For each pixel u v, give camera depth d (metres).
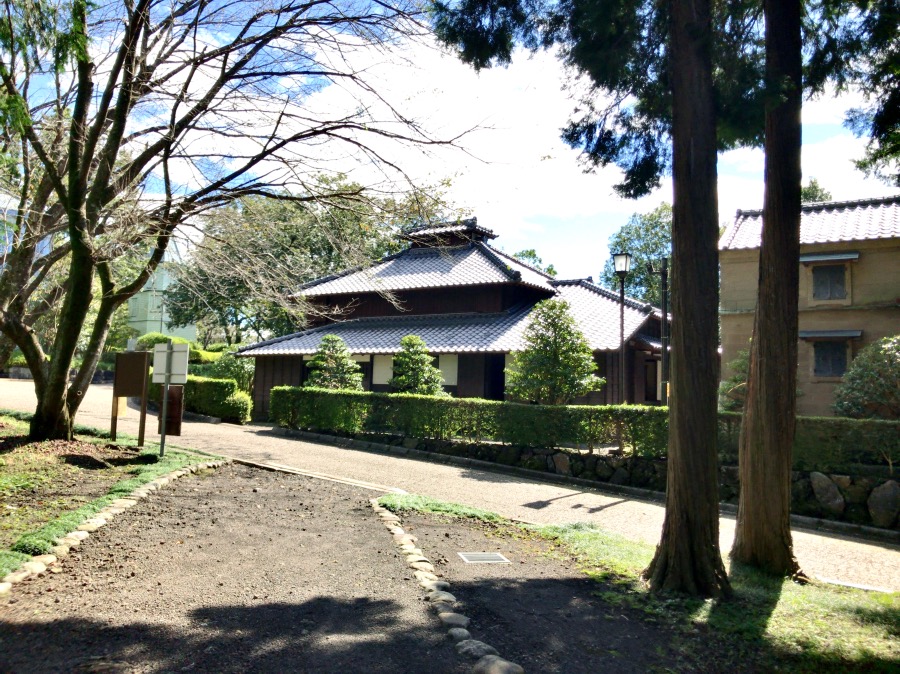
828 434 10.45
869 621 4.76
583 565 5.96
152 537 5.62
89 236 8.56
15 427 10.57
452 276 22.42
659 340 22.12
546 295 23.33
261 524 6.48
